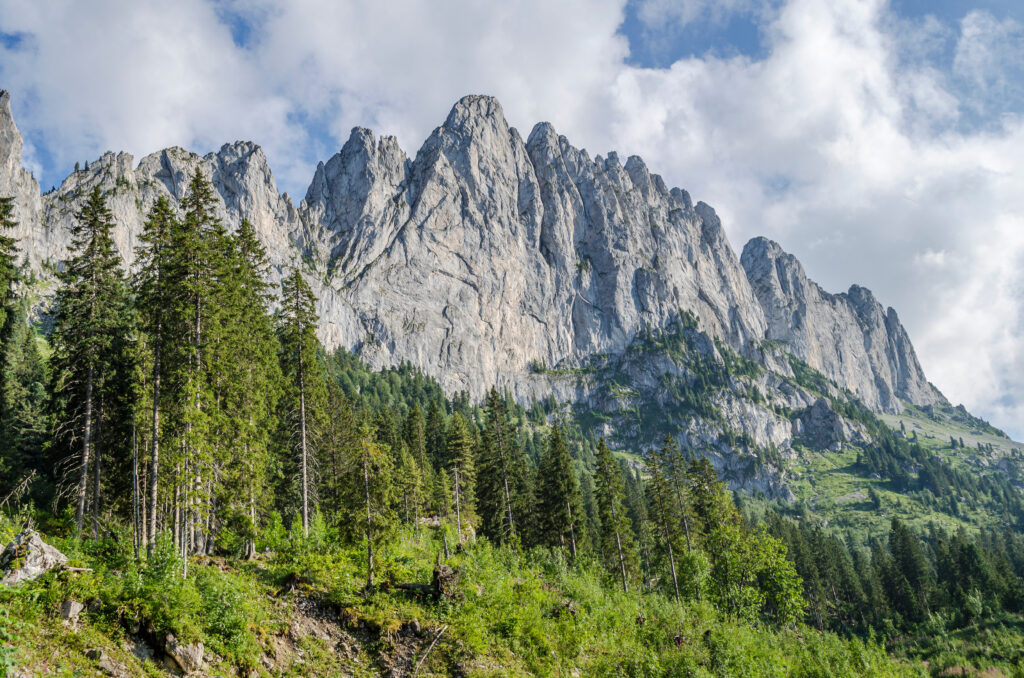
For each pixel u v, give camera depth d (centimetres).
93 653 1772
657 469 6694
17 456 4538
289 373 4275
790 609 5881
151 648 1938
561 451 6756
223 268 3484
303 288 4441
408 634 2636
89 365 3500
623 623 3812
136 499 3039
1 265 3809
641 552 9112
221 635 2180
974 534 19500
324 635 2533
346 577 2836
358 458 3155
